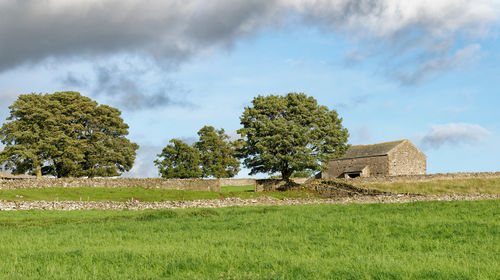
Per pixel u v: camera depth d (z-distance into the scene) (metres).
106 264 16.72
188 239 22.86
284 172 69.44
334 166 87.69
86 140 69.81
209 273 15.40
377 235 23.94
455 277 14.80
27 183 53.41
